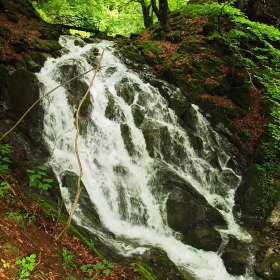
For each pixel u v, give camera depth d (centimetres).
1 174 635
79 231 680
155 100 1218
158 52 1464
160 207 919
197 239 863
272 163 1147
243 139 1263
